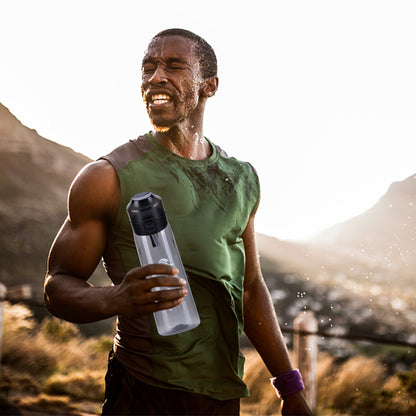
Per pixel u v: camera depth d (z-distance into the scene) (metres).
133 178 1.66
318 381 6.58
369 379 6.58
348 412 6.05
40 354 6.81
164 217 1.48
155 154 1.72
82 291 1.50
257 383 6.57
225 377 1.71
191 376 1.65
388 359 8.82
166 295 1.36
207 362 1.68
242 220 1.84
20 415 4.79
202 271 1.68
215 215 1.74
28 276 36.94
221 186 1.79
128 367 1.67
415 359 8.77
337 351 9.41
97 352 7.80
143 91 1.78
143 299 1.36
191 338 1.67
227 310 1.71
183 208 1.69
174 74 1.74
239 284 1.82
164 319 1.50
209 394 1.67
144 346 1.65
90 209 1.63
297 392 1.99
